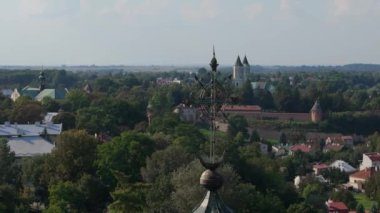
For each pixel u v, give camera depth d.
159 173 100.62
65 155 112.69
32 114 187.50
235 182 89.38
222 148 118.75
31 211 105.19
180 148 106.19
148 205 82.06
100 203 105.00
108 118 177.75
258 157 144.75
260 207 93.75
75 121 179.75
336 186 195.88
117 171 101.00
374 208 160.62
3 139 129.50
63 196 97.19
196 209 19.62
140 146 111.31
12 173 114.62
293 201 122.69
